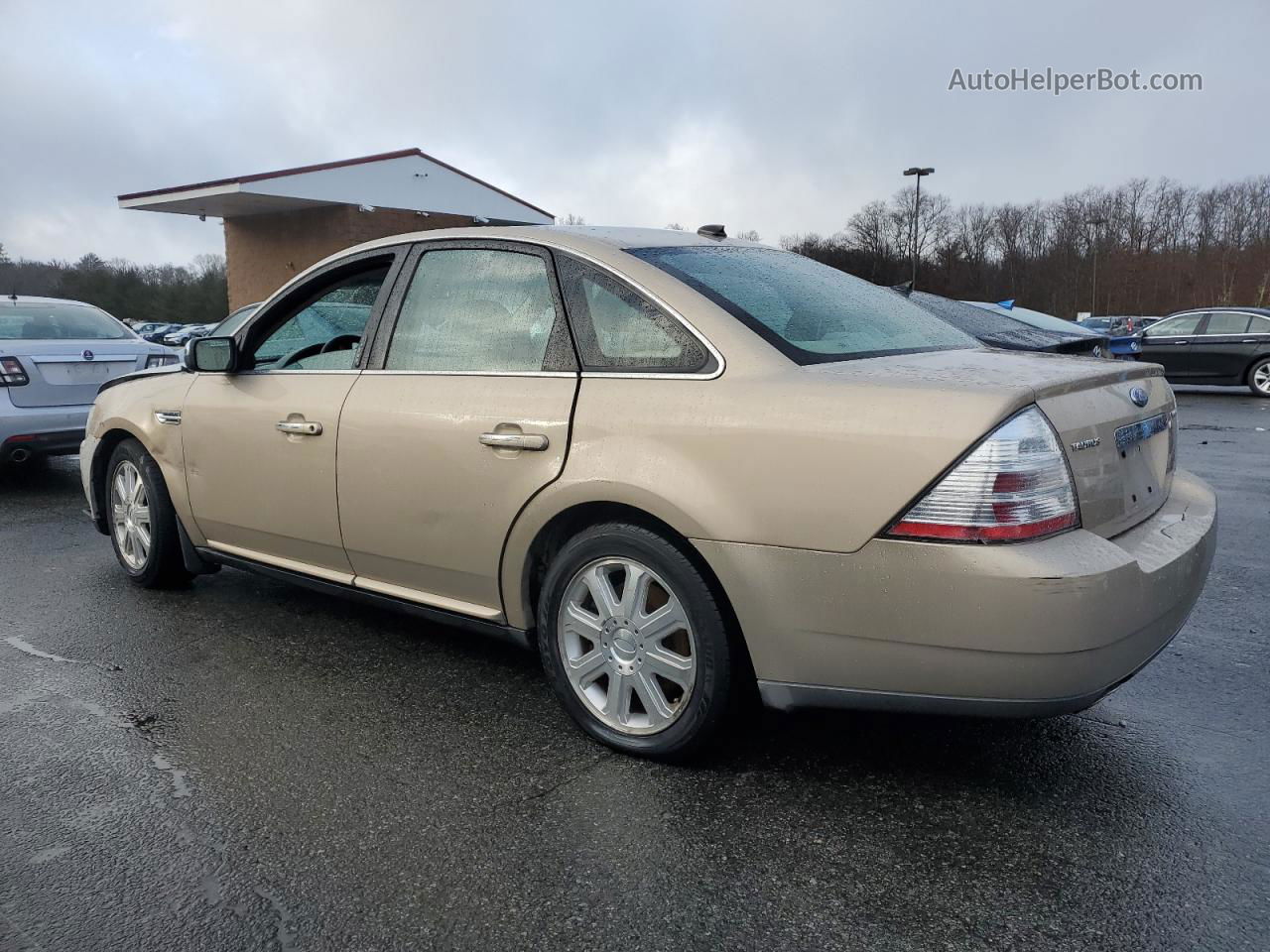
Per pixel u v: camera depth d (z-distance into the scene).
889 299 3.52
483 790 2.78
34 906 2.26
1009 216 76.19
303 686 3.56
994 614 2.29
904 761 2.93
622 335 2.93
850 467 2.42
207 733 3.17
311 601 4.61
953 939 2.11
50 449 7.43
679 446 2.70
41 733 3.18
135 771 2.91
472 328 3.31
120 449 4.73
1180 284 70.94
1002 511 2.29
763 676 2.64
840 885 2.31
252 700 3.43
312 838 2.54
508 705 3.38
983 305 8.32
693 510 2.63
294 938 2.15
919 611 2.37
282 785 2.82
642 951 2.09
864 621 2.45
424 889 2.32
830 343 2.86
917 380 2.50
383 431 3.40
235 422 3.97
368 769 2.92
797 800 2.70
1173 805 2.66
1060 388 2.47
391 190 26.20
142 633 4.15
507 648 3.96
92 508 5.01
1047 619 2.27
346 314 3.81
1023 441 2.32
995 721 3.20
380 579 3.62
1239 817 2.60
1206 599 4.50
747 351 2.71
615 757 2.97
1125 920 2.17
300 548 3.86
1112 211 74.56
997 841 2.49
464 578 3.29
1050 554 2.29
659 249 3.20
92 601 4.62
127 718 3.29
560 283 3.11
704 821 2.60
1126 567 2.35
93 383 7.66
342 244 25.53
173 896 2.29
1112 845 2.47
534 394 3.03
